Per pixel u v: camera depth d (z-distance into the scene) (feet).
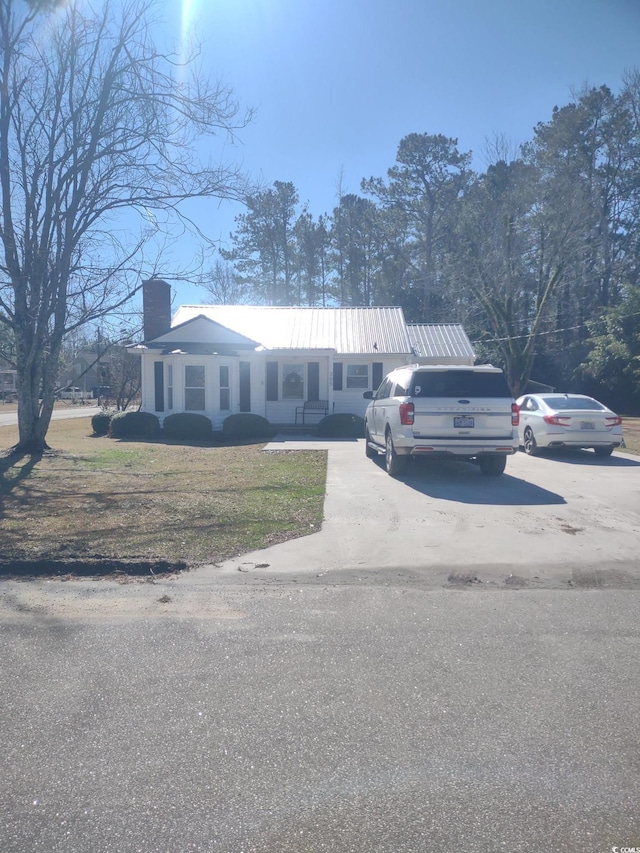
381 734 12.83
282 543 26.25
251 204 50.78
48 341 51.65
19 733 12.87
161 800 10.93
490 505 33.24
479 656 16.31
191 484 38.78
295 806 10.78
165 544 25.63
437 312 158.92
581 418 51.34
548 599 20.59
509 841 10.03
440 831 10.23
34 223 47.57
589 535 27.63
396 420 39.83
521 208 134.82
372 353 79.41
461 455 38.88
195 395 73.72
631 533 27.94
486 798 10.98
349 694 14.37
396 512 31.55
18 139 47.34
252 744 12.48
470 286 138.21
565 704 13.98
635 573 23.07
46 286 49.06
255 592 21.11
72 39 46.29
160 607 19.79
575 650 16.70
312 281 170.81
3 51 45.88
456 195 161.58
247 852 9.81
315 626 18.25
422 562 24.03
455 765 11.86
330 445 60.64
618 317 128.26
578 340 147.84
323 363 79.61
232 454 53.88
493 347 147.43
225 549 25.30
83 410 150.51
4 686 14.74
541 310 133.08
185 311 91.71
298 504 33.06
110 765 11.85
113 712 13.61
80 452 54.85
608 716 13.51
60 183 47.96
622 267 145.89
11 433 75.72
